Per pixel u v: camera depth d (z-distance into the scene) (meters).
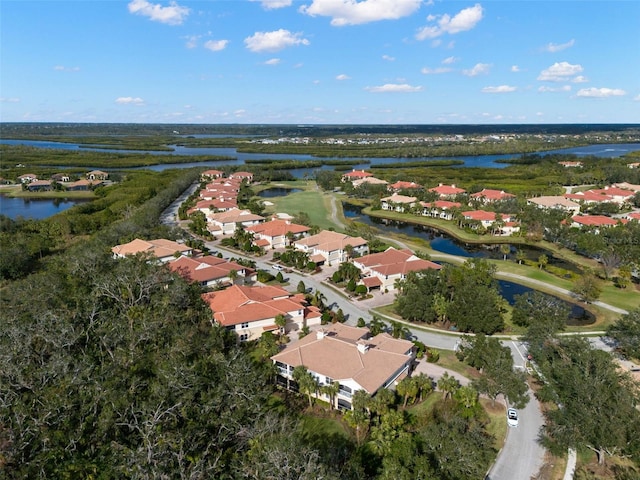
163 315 65.00
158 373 51.81
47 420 44.31
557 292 96.12
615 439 44.34
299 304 78.75
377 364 58.00
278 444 40.62
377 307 87.56
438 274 90.69
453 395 55.50
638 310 71.12
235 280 96.69
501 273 107.56
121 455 40.97
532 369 63.38
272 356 62.12
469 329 77.69
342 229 149.25
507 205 166.12
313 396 58.28
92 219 146.25
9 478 39.34
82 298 69.00
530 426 53.22
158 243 110.81
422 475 39.78
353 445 49.16
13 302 69.81
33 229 137.75
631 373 60.62
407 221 169.12
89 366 52.06
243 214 152.38
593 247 119.19
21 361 52.25
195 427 45.69
